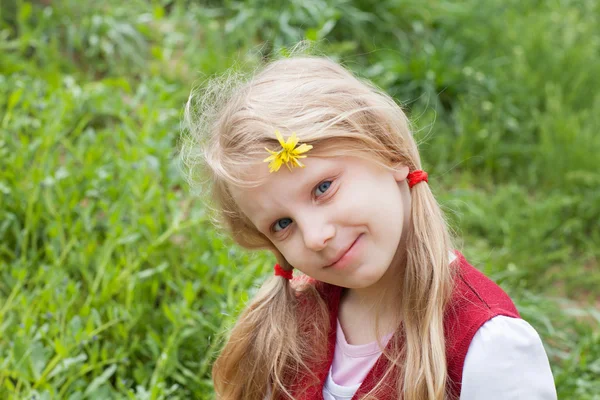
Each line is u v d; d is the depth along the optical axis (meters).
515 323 1.64
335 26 4.84
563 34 5.05
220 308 2.69
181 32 4.57
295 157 1.53
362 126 1.63
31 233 3.10
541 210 3.88
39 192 3.14
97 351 2.48
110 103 3.82
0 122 3.54
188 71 4.28
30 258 3.04
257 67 2.01
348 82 1.69
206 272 2.88
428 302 1.66
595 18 5.31
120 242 2.85
